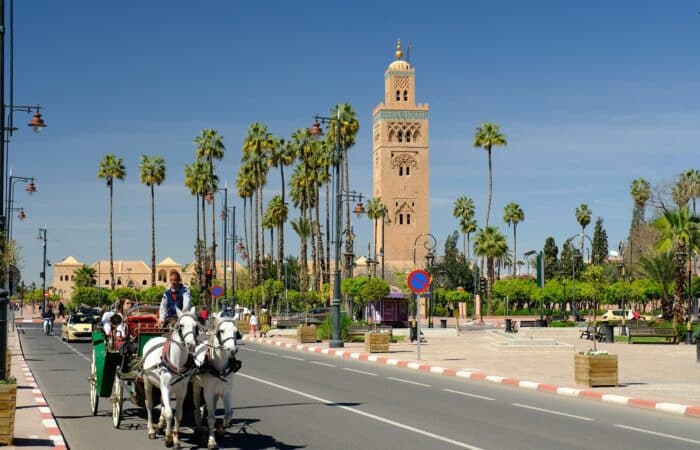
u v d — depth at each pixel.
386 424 14.40
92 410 16.03
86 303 99.62
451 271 119.19
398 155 120.56
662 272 59.66
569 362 29.41
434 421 14.79
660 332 42.25
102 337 15.31
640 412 16.64
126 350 14.07
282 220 87.00
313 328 42.25
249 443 12.50
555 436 13.19
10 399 11.77
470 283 120.31
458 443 12.45
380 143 120.81
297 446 12.23
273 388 20.56
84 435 13.39
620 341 44.78
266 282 85.75
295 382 22.17
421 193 120.38
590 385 20.38
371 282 52.91
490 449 11.95
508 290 90.12
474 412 16.09
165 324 13.15
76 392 20.11
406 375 25.09
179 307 13.38
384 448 12.05
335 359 32.28
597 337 44.78
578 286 74.69
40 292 125.69
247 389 20.31
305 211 95.81
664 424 14.83
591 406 17.61
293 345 40.53
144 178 100.88
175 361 11.79
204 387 11.77
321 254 89.19
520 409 16.72
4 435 11.75
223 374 11.72
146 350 12.83
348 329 44.00
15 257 20.89
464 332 58.00
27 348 39.41
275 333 54.47
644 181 109.38
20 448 11.64
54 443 12.06
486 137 93.88
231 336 11.54
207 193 93.62
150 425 13.05
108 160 100.38
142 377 13.25
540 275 78.12
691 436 13.38
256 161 86.62
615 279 89.62
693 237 47.09
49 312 56.22
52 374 25.23
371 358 31.20
